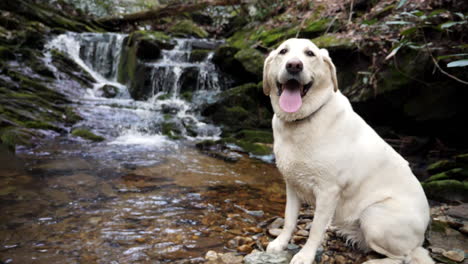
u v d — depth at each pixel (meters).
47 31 10.77
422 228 2.31
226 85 9.53
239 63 8.74
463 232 2.89
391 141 6.00
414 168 5.08
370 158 2.32
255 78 8.48
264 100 8.09
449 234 2.89
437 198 3.83
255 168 5.17
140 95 9.36
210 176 4.62
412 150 5.79
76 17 12.60
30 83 7.90
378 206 2.29
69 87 8.91
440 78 5.35
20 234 2.69
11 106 6.52
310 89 2.28
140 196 3.70
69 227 2.86
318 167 2.24
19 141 5.38
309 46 2.30
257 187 4.23
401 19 5.84
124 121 7.27
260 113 7.94
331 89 2.35
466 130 5.61
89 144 5.94
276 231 2.84
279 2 11.02
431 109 5.60
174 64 9.66
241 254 2.53
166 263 2.36
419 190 2.41
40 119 6.49
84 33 11.31
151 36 10.30
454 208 3.49
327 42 6.78
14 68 8.26
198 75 9.44
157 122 7.39
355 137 2.32
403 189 2.34
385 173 2.35
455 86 5.27
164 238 2.75
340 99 2.40
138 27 13.61
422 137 5.95
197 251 2.56
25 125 6.08
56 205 3.30
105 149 5.70
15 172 4.17
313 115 2.28
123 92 9.71
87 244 2.59
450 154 5.52
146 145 6.23
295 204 2.53
